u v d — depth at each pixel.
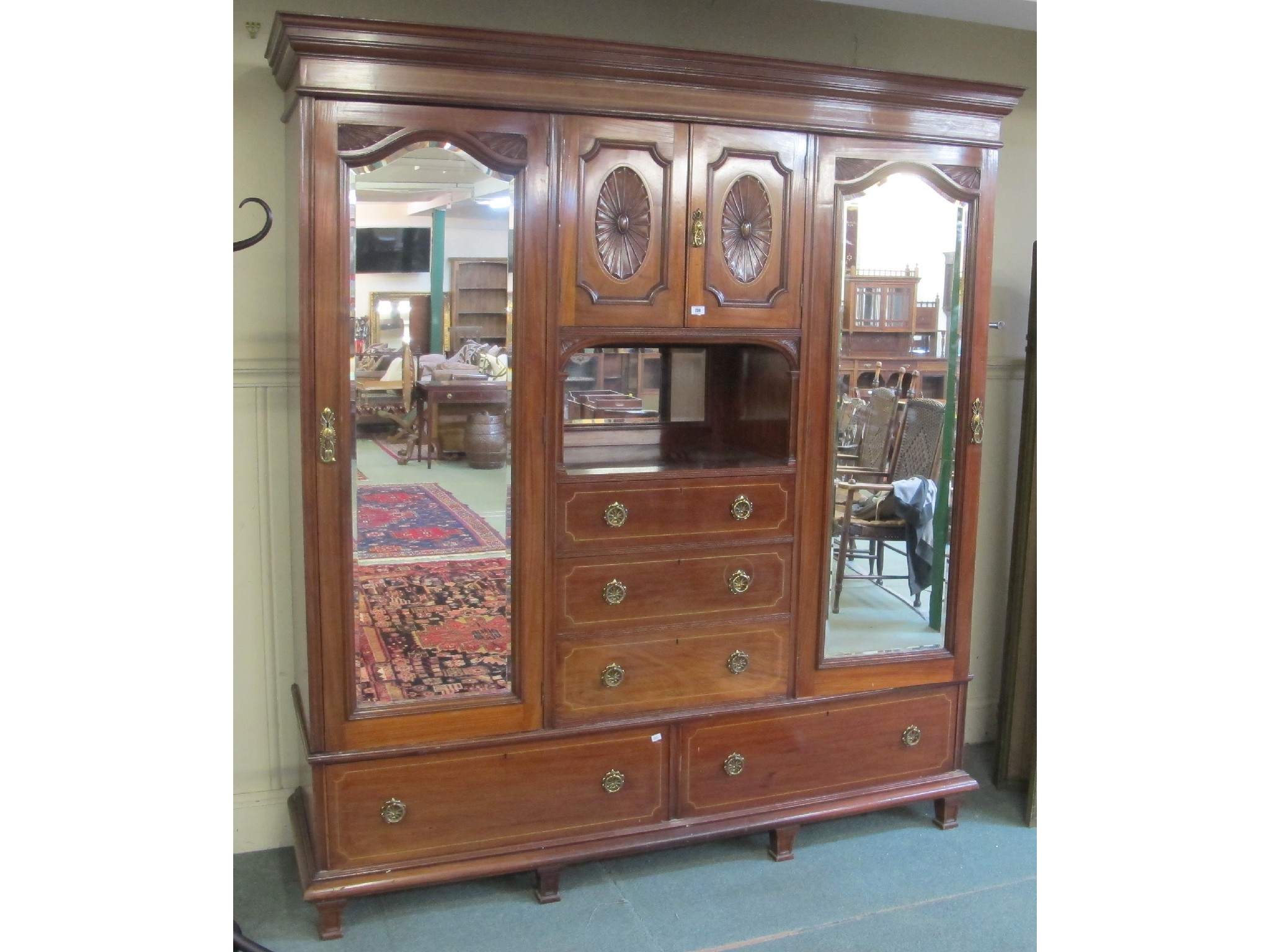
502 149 2.04
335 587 2.05
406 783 2.15
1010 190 3.00
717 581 2.32
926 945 2.16
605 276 2.15
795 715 2.44
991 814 2.75
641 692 2.30
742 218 2.24
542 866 2.25
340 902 2.14
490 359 2.10
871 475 2.43
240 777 2.49
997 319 3.03
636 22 2.54
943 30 2.85
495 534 2.15
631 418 2.53
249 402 2.39
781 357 2.40
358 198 1.98
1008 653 2.88
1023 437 2.83
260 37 2.29
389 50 1.93
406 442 2.07
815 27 2.72
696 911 2.27
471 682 2.18
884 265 2.37
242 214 2.32
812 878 2.41
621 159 2.12
